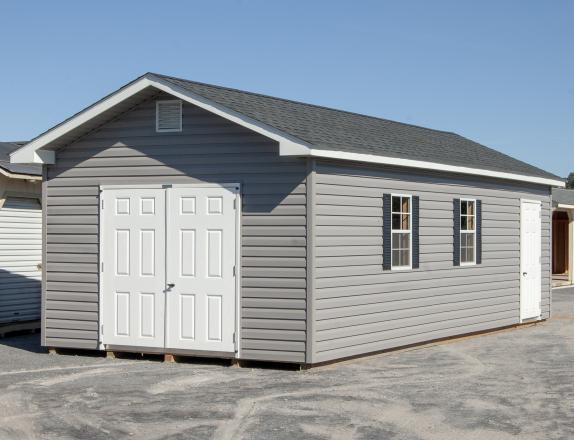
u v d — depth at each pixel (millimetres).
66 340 15148
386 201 14953
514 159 20969
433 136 19922
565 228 35438
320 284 13492
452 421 9938
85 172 14992
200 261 14062
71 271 15109
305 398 11188
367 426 9703
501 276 18734
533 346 16375
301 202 13375
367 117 18938
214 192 13992
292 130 13375
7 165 17969
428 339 16234
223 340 13859
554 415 10250
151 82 13984
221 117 13961
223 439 9125
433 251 16375
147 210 14516
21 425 9758
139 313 14555
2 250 17984
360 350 14398
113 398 11219
